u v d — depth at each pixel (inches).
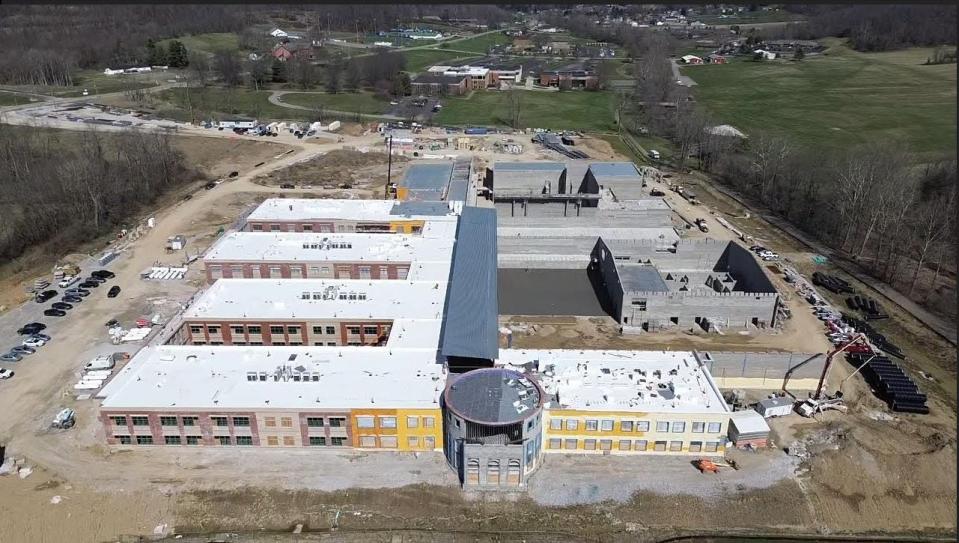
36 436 3567.9
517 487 3248.0
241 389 3494.1
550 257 6008.9
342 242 5506.9
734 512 3147.1
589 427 3422.7
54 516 3068.4
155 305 5103.3
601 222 6476.4
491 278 4785.9
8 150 7672.2
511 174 7637.8
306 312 4372.5
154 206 7465.6
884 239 6250.0
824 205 7076.8
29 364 4259.4
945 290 5442.9
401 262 5201.8
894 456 3425.2
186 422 3400.6
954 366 4394.7
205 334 4362.7
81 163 7032.5
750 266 5231.3
